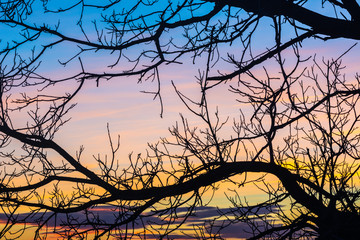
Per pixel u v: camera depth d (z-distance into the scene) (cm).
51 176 631
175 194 589
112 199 611
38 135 640
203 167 600
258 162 587
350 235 499
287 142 591
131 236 570
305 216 527
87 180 624
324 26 579
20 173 638
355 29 580
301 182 584
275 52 575
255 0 566
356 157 520
